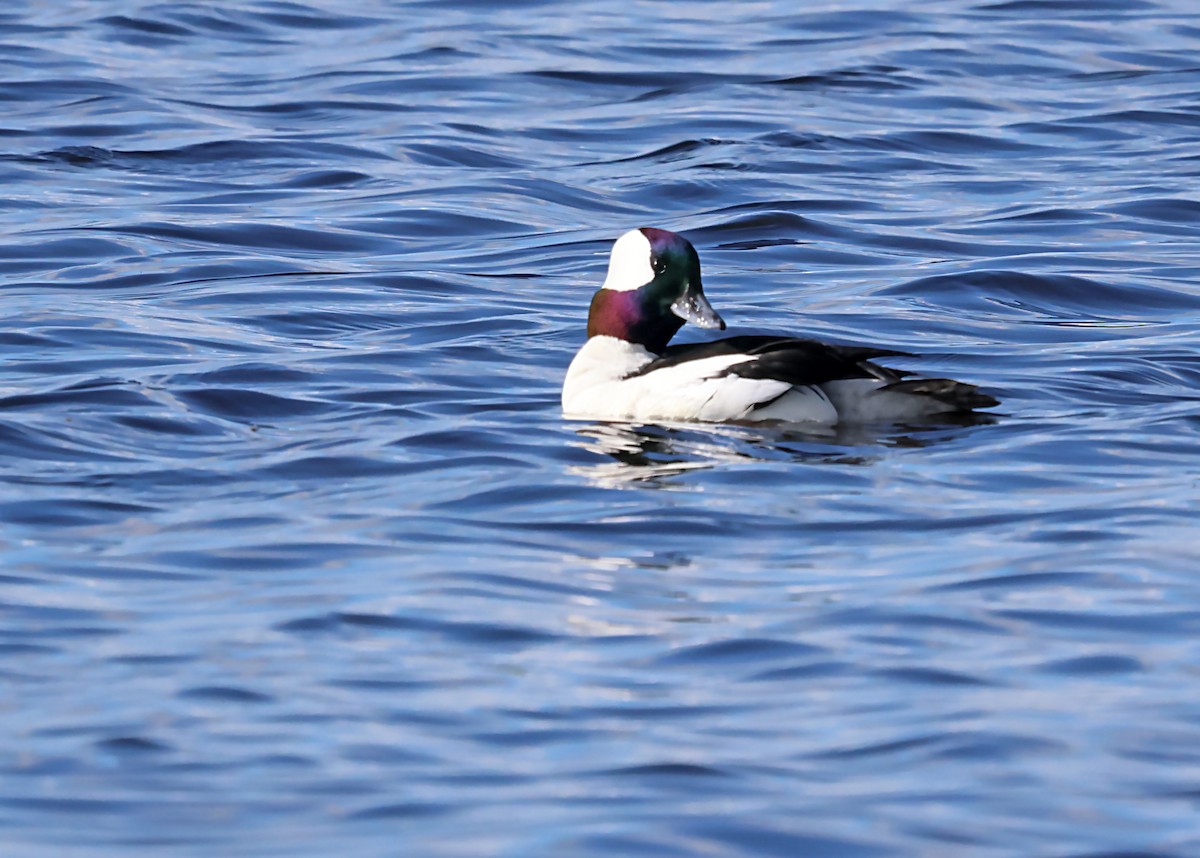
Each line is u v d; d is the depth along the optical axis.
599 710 9.80
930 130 28.72
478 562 12.18
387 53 33.41
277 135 28.23
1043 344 18.69
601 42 34.16
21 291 20.83
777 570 12.02
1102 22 35.81
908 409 15.09
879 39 34.44
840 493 13.57
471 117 29.42
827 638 10.77
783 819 8.52
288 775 9.04
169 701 9.88
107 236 23.19
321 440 15.26
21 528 12.93
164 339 18.67
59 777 9.02
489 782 8.95
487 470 14.33
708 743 9.37
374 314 19.95
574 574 11.97
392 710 9.80
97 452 14.84
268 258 22.47
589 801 8.73
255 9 36.31
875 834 8.40
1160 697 9.85
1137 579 11.62
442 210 24.56
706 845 8.29
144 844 8.35
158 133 28.33
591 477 14.06
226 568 12.10
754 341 15.64
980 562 12.03
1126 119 29.44
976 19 35.97
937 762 9.11
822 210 24.58
